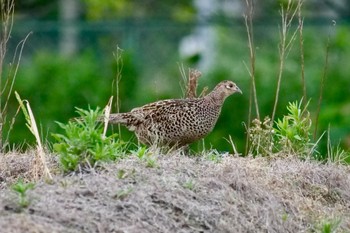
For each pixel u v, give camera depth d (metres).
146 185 11.10
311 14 28.53
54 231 10.18
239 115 19.98
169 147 13.88
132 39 22.42
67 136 12.40
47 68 21.05
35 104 20.66
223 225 10.88
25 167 12.21
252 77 13.89
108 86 20.83
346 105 20.03
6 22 14.05
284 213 11.47
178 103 13.69
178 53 22.44
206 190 11.27
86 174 11.35
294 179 12.20
